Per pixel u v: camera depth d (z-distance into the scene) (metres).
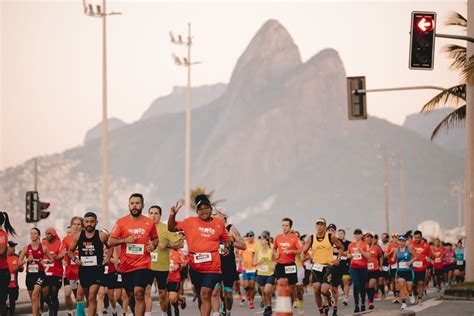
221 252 24.41
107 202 57.06
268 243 32.25
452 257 49.38
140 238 19.94
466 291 33.12
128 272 20.05
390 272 35.72
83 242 21.73
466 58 35.91
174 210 19.67
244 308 34.53
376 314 22.03
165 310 23.30
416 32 25.69
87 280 21.66
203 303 19.41
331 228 29.11
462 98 38.97
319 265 25.52
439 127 41.12
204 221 19.64
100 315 26.06
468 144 36.28
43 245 24.84
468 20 36.00
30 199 38.34
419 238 34.03
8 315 26.56
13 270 26.30
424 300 35.50
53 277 25.75
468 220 36.12
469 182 36.12
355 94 33.44
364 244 30.73
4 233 21.34
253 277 35.00
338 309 31.88
